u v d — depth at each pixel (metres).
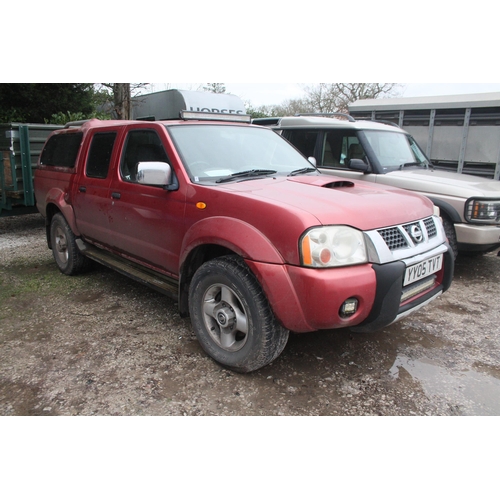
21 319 4.21
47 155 5.84
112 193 4.29
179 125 3.92
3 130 7.53
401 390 3.13
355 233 2.83
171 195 3.58
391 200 3.29
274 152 4.30
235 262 3.09
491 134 8.21
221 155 3.86
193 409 2.88
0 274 5.56
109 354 3.56
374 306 2.86
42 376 3.25
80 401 2.96
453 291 5.14
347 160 6.45
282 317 2.85
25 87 12.56
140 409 2.88
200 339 3.44
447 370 3.40
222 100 9.96
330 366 3.43
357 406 2.94
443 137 8.84
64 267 5.48
